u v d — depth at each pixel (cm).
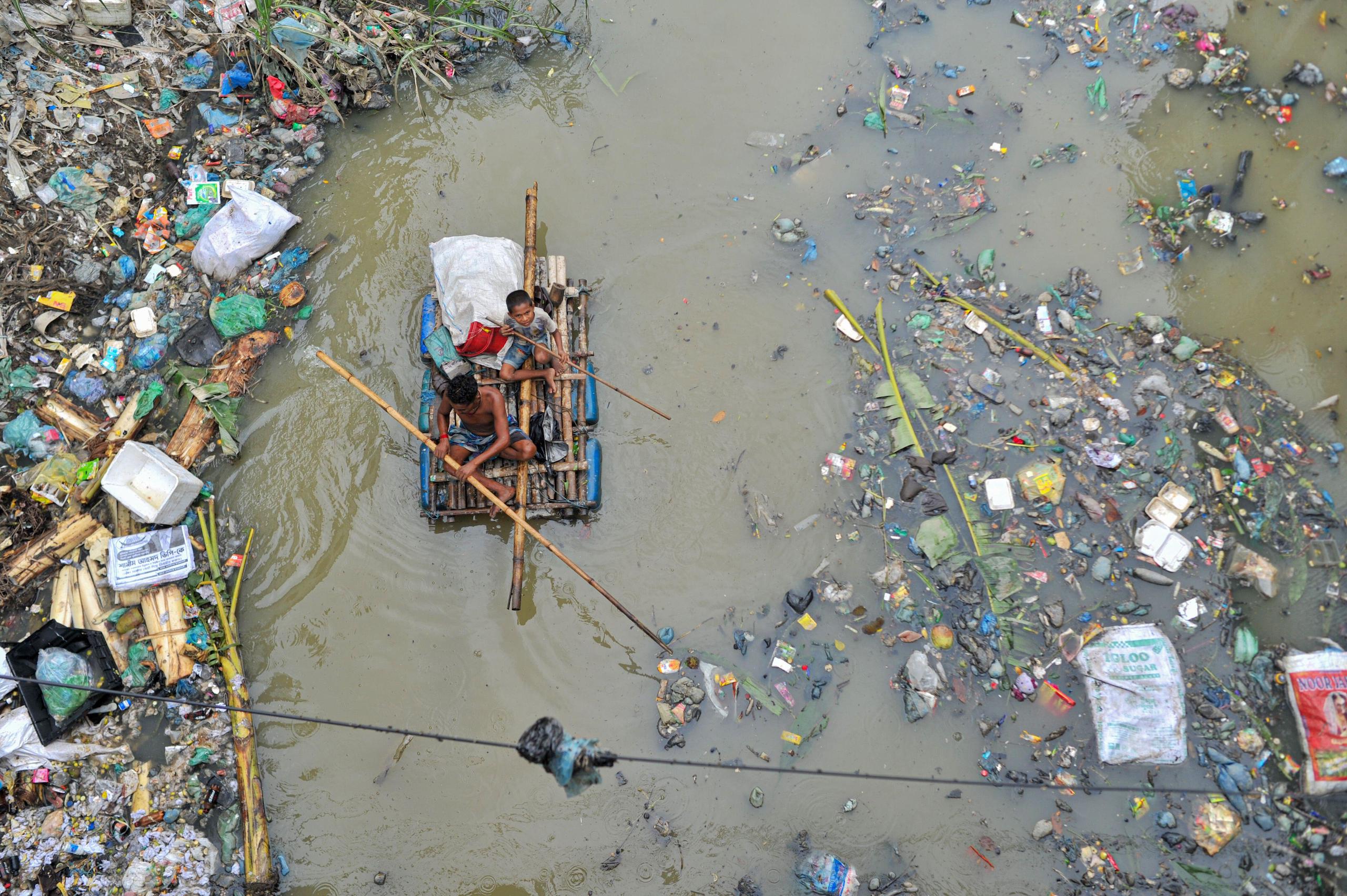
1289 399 562
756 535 557
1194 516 532
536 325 560
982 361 585
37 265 595
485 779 512
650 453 580
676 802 501
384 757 518
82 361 590
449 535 566
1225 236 607
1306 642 504
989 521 543
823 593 539
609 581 554
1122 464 548
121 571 532
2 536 546
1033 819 485
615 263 632
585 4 714
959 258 617
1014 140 654
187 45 669
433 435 559
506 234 645
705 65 698
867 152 657
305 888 496
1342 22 666
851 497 559
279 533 567
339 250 635
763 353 602
